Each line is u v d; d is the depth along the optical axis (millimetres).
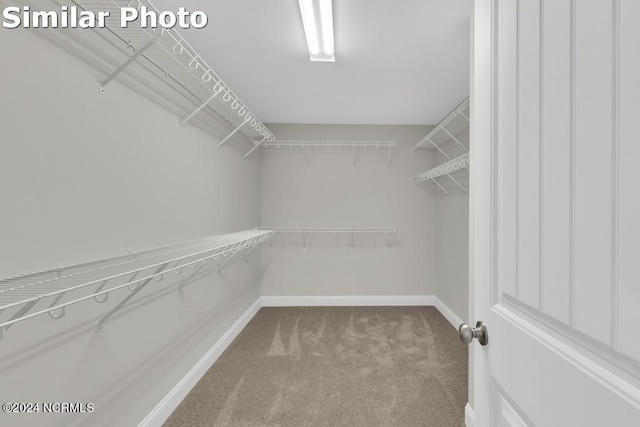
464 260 2939
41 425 1026
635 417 380
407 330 2998
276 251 3777
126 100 1424
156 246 1651
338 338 2812
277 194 3771
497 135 717
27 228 979
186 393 1944
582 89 469
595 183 447
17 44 948
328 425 1677
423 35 1801
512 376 648
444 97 2797
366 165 3775
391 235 3768
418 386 2043
